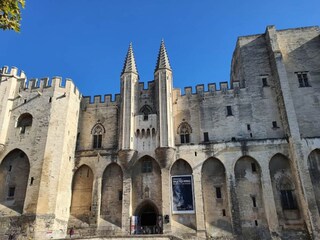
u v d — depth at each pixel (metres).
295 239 35.50
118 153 41.91
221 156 40.28
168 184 39.66
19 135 41.28
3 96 43.03
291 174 39.00
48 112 41.66
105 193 41.72
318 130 40.91
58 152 39.88
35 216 35.47
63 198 39.31
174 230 37.66
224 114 44.50
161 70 45.66
